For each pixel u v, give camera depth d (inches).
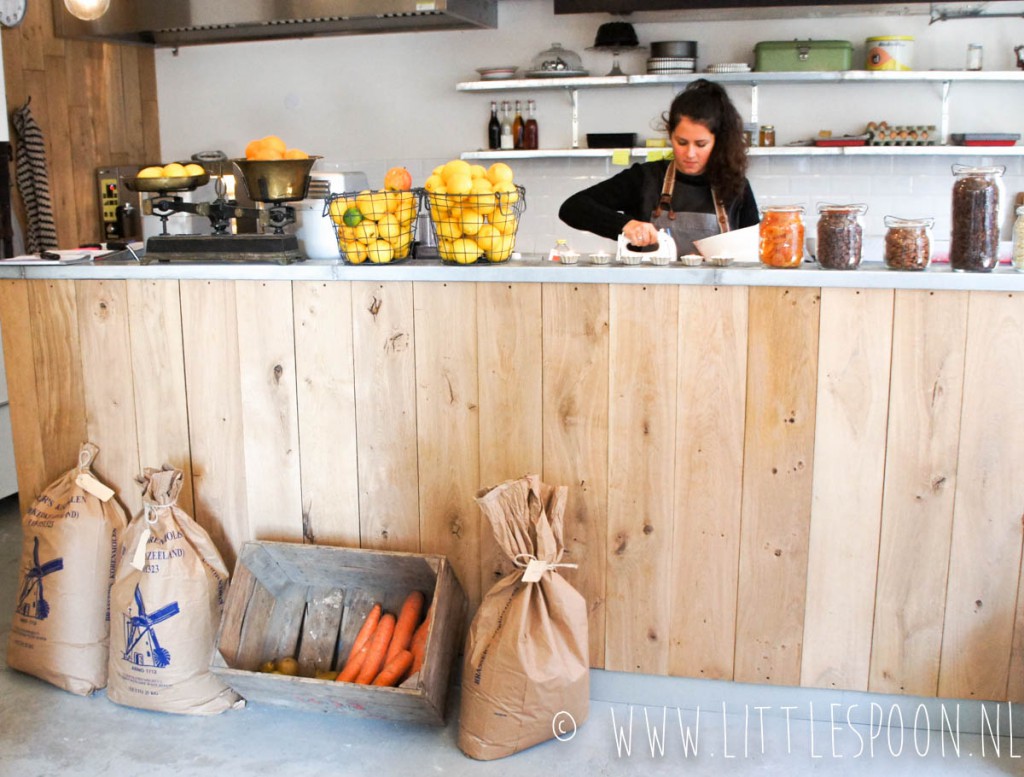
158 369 112.5
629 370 101.1
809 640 102.7
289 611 112.8
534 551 98.7
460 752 100.1
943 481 97.1
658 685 107.5
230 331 109.9
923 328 94.8
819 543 100.4
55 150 202.5
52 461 117.3
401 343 106.0
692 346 99.3
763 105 208.2
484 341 103.9
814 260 110.0
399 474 108.9
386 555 106.2
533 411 104.2
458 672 110.5
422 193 109.2
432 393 106.3
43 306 113.9
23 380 116.1
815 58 195.6
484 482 106.7
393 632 107.0
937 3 191.0
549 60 207.2
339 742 102.3
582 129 216.4
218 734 104.0
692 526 102.8
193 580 106.3
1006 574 97.9
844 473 98.7
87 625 111.8
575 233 219.9
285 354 109.0
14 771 98.0
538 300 101.8
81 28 194.7
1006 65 200.2
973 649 100.0
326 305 107.0
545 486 101.7
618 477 103.4
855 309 95.5
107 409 114.7
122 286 111.7
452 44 219.9
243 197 181.2
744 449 100.1
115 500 116.0
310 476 111.1
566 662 98.7
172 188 111.7
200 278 109.4
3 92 165.3
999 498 96.6
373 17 192.7
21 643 113.8
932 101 203.2
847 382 96.9
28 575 113.6
